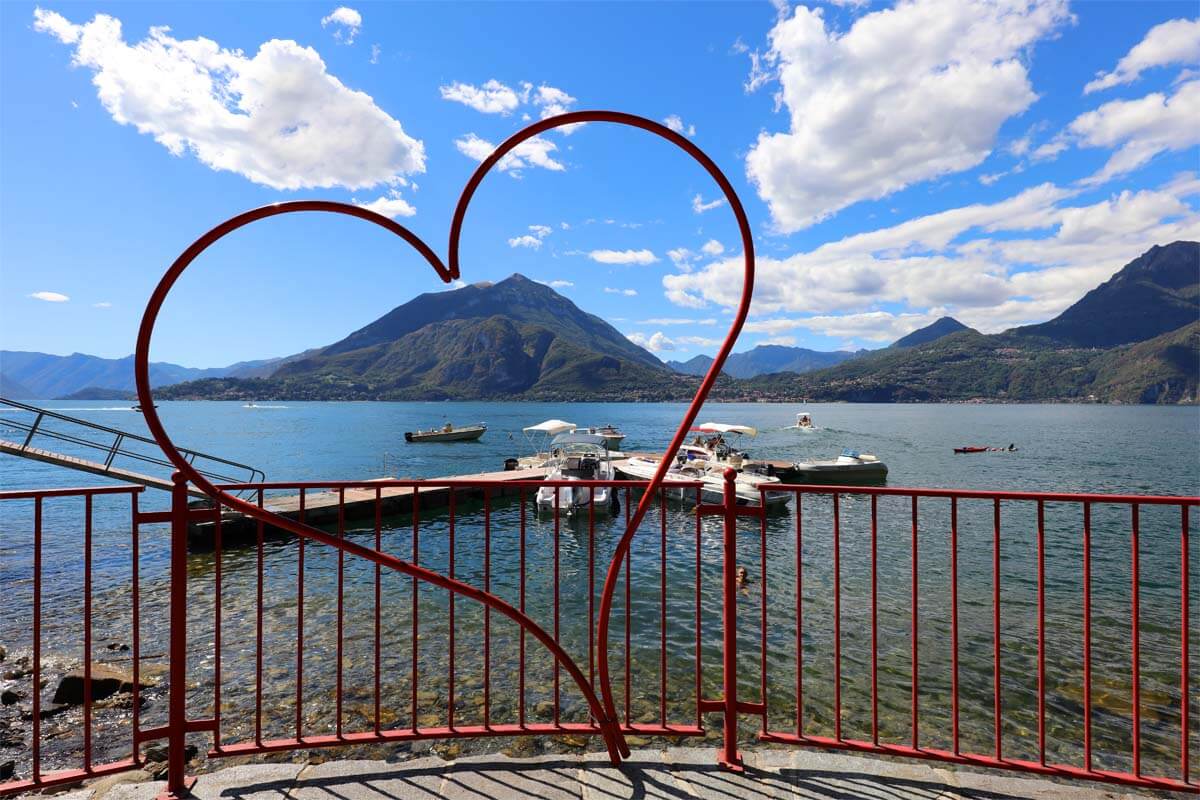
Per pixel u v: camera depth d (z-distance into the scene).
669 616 9.81
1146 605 10.58
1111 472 33.75
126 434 14.16
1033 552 14.71
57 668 7.23
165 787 2.74
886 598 10.81
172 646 2.69
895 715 6.42
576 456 23.25
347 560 13.43
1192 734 6.07
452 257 2.52
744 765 2.82
